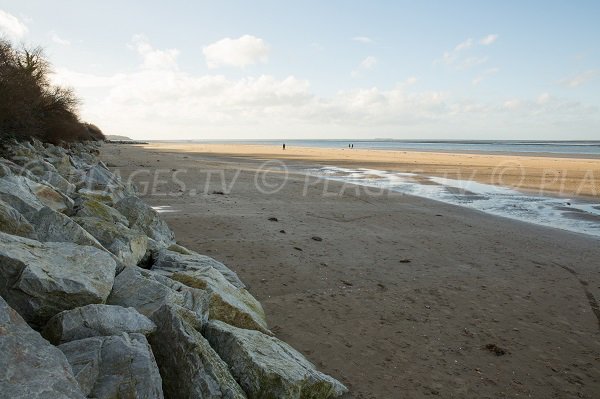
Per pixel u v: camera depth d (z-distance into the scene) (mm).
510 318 8273
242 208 17953
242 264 10562
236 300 6969
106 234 7609
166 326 4625
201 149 92312
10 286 4523
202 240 12500
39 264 4816
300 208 18828
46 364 3307
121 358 3854
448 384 5984
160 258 8148
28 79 24469
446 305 8766
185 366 4277
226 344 5180
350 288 9430
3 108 21469
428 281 10148
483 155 73438
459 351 6910
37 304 4480
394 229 15594
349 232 14711
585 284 10383
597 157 67500
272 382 4746
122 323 4414
